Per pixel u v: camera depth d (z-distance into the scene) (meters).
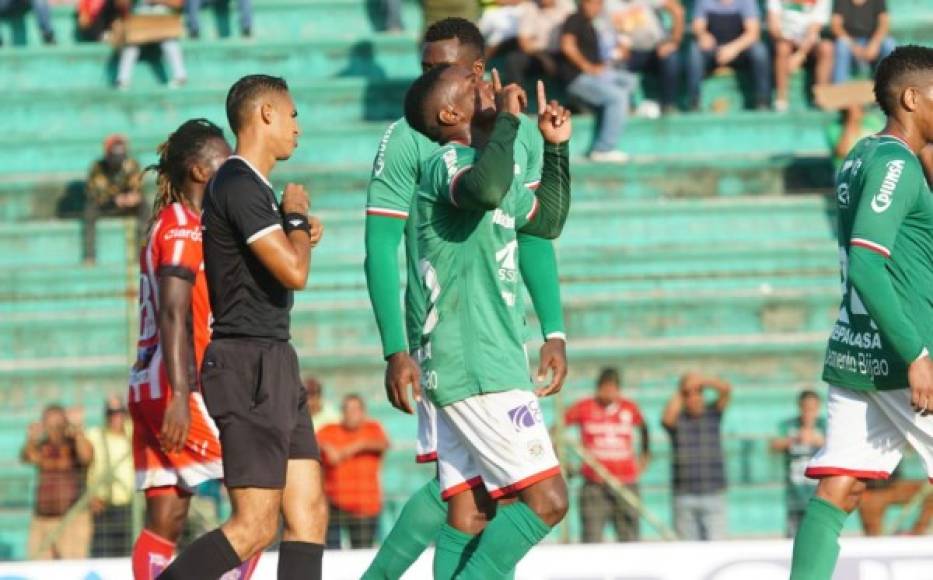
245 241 19.67
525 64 50.97
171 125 53.81
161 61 55.44
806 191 52.12
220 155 23.50
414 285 19.92
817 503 21.38
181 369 21.64
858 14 53.22
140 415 23.69
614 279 37.62
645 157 52.72
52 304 47.19
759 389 44.81
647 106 53.69
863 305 21.02
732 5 53.22
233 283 19.98
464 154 19.05
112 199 47.47
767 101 53.59
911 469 38.69
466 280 19.36
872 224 20.27
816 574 21.05
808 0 53.81
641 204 50.16
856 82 51.59
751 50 53.19
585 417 36.59
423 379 19.69
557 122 20.52
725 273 38.88
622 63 53.47
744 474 41.66
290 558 20.58
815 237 50.56
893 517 38.25
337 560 31.61
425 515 22.56
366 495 35.81
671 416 36.91
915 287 20.92
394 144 20.44
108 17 57.31
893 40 53.84
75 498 36.00
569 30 50.75
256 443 19.78
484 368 19.28
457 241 19.38
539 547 31.92
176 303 21.88
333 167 51.91
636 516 36.44
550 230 21.00
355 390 44.19
